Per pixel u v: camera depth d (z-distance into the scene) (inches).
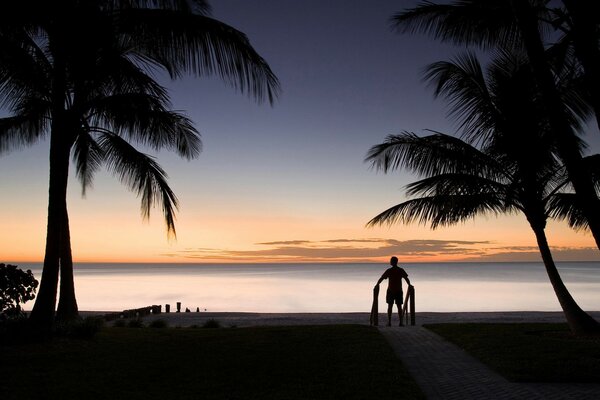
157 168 549.3
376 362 350.0
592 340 435.8
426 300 1674.5
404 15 473.1
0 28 398.6
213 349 406.0
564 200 493.7
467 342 430.3
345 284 3356.3
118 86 456.4
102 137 572.4
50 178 438.6
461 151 514.9
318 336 471.5
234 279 4778.5
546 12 463.8
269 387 284.0
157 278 5315.0
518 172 514.3
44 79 462.6
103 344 426.6
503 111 515.5
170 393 271.3
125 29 416.2
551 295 1916.8
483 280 3742.6
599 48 371.6
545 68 357.7
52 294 426.0
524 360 348.5
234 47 407.2
